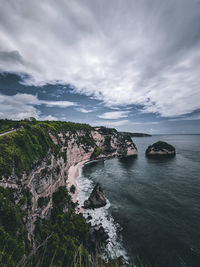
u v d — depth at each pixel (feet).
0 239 49.62
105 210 124.26
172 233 91.09
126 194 153.79
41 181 101.76
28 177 87.15
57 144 180.75
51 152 139.13
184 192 146.82
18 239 55.88
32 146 108.99
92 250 80.48
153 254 77.61
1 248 47.42
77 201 143.74
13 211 60.85
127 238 90.02
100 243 85.51
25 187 81.51
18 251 49.96
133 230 96.84
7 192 65.98
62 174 162.91
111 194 156.76
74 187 169.37
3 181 67.46
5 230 54.34
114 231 97.19
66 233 87.61
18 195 72.74
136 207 125.70
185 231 92.02
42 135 137.80
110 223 106.32
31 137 116.16
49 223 91.97
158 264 72.18
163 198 137.49
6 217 57.67
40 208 91.56
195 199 130.93
